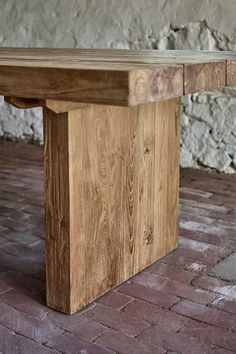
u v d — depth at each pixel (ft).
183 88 5.51
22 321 6.71
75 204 6.64
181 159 14.39
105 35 14.89
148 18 14.11
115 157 7.23
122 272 7.72
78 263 6.85
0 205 11.17
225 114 13.52
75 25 15.33
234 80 6.66
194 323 6.68
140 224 7.97
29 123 16.98
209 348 6.16
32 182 12.94
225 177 13.48
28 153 15.92
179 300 7.26
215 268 8.22
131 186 7.63
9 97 5.69
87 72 4.98
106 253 7.34
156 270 8.17
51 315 6.86
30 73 5.39
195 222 10.23
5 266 8.26
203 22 13.39
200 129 13.96
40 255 8.70
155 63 5.82
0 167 14.34
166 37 14.02
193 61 6.18
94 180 6.91
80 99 5.09
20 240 9.30
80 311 6.96
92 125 6.71
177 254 8.77
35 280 7.82
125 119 7.30
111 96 4.87
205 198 11.73
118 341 6.29
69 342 6.26
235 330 6.53
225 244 9.17
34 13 15.97
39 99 5.61
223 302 7.20
